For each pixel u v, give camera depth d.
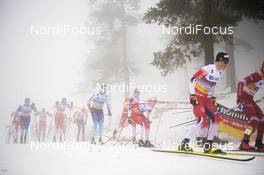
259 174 7.02
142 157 9.92
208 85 10.39
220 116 16.50
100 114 16.20
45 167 7.94
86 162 8.83
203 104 10.38
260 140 11.87
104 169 7.62
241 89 11.88
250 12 18.33
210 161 9.05
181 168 7.79
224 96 27.73
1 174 6.95
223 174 7.00
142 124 15.27
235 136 16.48
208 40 17.59
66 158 9.70
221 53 10.27
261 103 22.23
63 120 23.11
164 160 9.20
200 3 18.97
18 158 9.76
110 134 26.80
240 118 16.44
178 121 23.08
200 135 14.49
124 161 9.00
